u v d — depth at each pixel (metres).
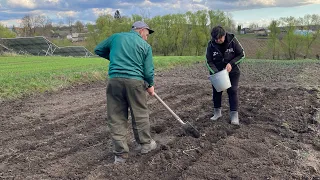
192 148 5.64
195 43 62.91
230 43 6.71
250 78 14.87
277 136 6.21
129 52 5.15
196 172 4.72
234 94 6.89
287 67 20.67
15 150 5.95
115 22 67.62
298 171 4.74
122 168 4.93
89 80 14.64
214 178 4.54
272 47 59.72
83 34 78.88
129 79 5.08
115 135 5.18
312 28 58.34
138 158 5.34
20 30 85.62
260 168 4.80
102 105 9.59
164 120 7.48
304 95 9.69
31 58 38.03
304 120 7.20
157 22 63.19
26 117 8.40
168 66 22.12
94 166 5.18
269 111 7.95
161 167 5.00
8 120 8.12
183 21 62.28
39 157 5.57
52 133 6.91
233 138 5.96
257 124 6.87
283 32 59.50
